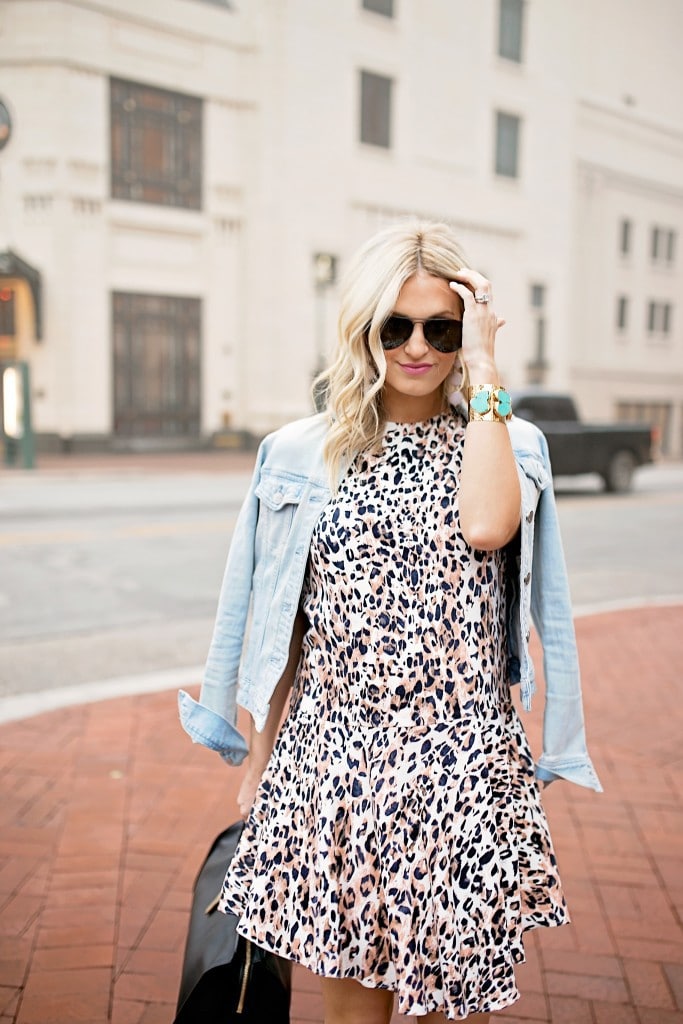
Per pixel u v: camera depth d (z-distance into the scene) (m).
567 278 29.81
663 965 2.46
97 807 3.40
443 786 1.56
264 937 1.62
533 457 1.71
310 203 23.70
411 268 1.54
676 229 34.59
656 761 3.89
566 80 28.75
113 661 5.52
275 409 23.81
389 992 1.66
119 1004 2.29
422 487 1.60
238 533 1.75
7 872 2.93
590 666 5.36
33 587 7.50
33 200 20.98
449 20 25.67
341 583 1.59
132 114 21.67
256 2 22.59
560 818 3.33
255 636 1.72
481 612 1.60
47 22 20.31
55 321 21.27
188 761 3.85
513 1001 1.60
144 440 22.80
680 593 7.77
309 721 1.63
